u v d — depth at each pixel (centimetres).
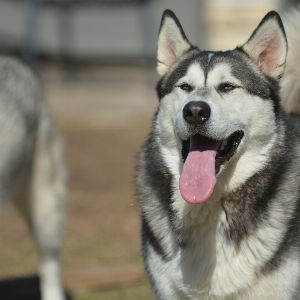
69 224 1471
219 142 823
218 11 3017
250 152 820
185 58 866
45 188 1136
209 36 3047
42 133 1141
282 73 852
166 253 825
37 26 3036
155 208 844
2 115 1073
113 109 2633
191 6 3023
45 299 1120
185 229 823
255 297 809
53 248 1133
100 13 3095
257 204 816
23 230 1453
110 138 2236
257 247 802
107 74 3047
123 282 1201
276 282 798
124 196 1662
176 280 818
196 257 814
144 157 875
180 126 802
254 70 840
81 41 3131
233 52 853
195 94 807
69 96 2819
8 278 1216
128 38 3075
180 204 825
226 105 809
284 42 847
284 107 1001
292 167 840
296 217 822
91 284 1194
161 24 880
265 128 822
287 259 801
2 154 1071
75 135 2269
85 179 1805
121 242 1373
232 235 809
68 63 3084
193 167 809
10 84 1105
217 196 818
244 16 3005
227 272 808
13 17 3056
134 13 3061
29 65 1180
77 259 1287
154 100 2752
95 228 1449
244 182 818
